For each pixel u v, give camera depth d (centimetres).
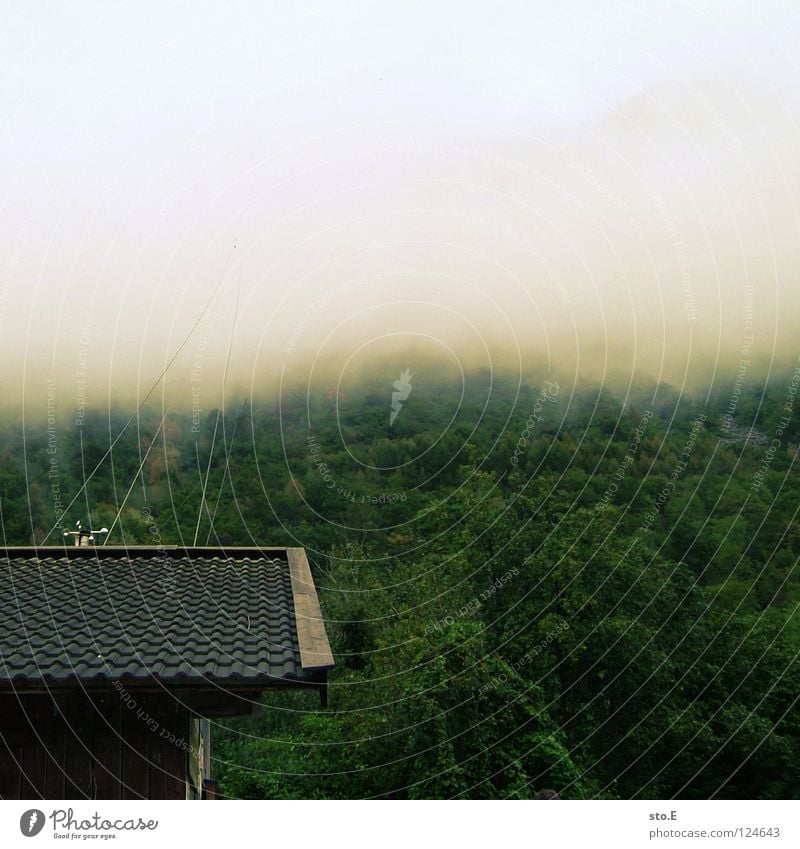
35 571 865
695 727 1683
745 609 1922
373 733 1245
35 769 578
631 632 1659
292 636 645
